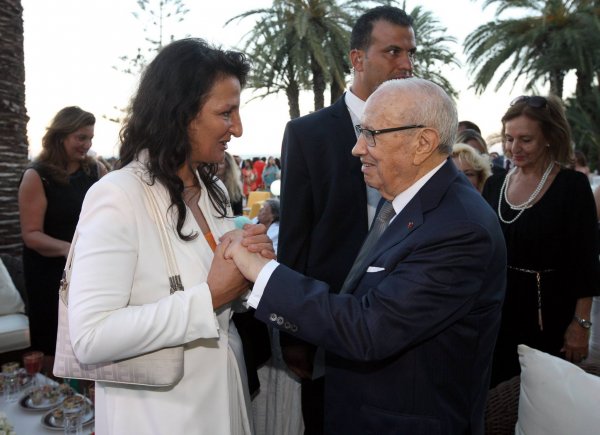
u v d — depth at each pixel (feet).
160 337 3.22
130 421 3.58
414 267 3.46
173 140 3.50
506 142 6.72
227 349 3.95
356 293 3.89
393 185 3.92
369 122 3.76
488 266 3.60
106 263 3.17
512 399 5.38
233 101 3.64
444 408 3.71
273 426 6.10
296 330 3.59
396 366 3.75
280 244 5.81
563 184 6.29
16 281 11.23
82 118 8.53
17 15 11.51
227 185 11.91
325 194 5.64
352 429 3.99
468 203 3.63
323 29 38.37
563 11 41.81
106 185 3.33
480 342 3.76
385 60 5.57
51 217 8.71
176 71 3.48
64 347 3.46
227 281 3.59
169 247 3.56
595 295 6.18
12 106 11.46
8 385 6.55
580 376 4.65
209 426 3.71
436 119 3.66
